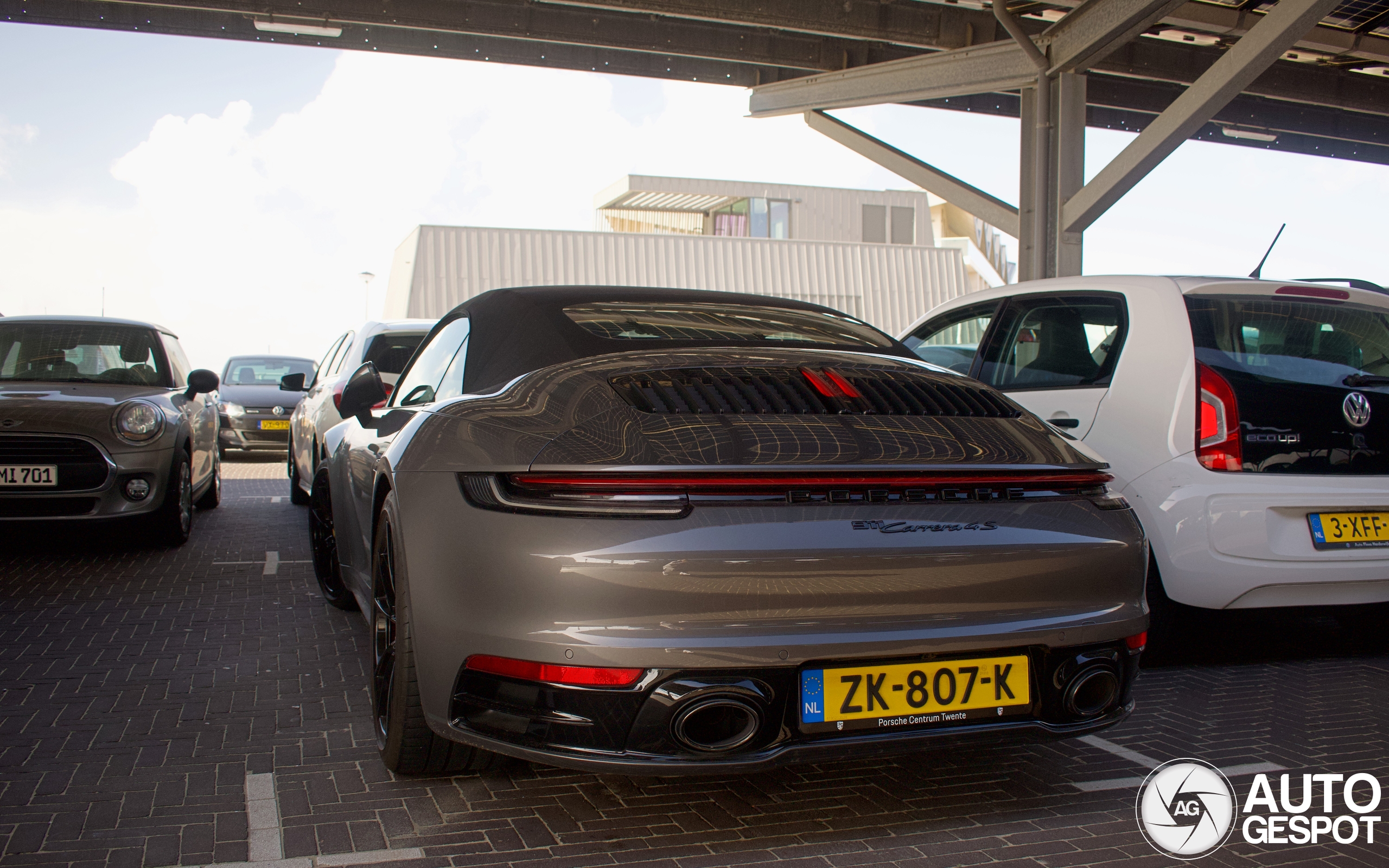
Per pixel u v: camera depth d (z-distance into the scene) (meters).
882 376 2.40
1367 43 12.30
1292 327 3.59
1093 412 3.62
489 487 1.98
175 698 3.01
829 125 12.95
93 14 10.95
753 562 1.85
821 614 1.88
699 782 2.40
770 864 1.96
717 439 1.98
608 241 27.67
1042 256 10.37
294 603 4.40
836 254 29.75
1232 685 3.34
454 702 2.02
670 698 1.83
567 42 11.67
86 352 6.11
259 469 12.23
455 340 2.84
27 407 5.23
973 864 1.97
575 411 2.08
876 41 11.98
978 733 1.98
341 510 3.54
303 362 13.80
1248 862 2.00
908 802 2.29
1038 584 2.02
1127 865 1.98
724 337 2.57
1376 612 3.73
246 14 10.55
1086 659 2.05
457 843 2.03
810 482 1.93
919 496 1.99
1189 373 3.39
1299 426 3.38
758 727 1.86
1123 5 9.27
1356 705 3.11
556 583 1.85
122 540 5.98
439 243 26.52
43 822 2.11
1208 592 3.32
